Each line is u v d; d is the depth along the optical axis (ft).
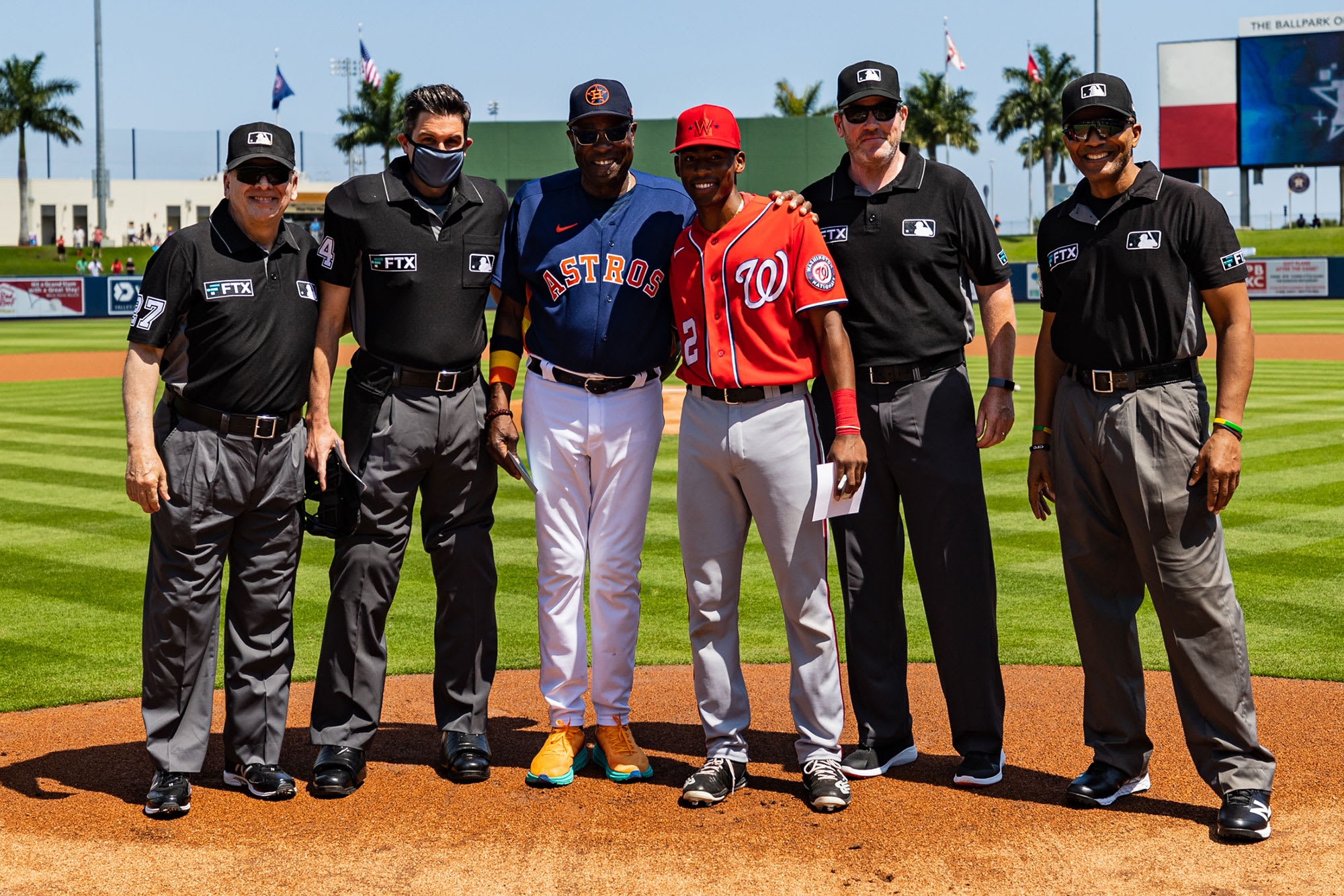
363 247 11.62
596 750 12.48
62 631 17.65
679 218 11.91
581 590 12.19
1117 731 11.16
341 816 11.01
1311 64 140.87
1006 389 12.09
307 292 11.48
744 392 11.34
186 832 10.64
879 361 11.85
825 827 10.66
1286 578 19.61
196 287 10.85
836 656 11.67
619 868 9.87
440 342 11.78
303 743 13.14
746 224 11.25
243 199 10.93
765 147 139.64
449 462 12.03
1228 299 10.40
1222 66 144.97
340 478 11.70
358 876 9.77
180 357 11.08
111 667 15.98
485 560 12.29
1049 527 24.07
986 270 12.06
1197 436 10.63
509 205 12.35
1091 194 10.89
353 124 178.81
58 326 110.83
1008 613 18.29
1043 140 198.59
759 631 17.78
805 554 11.47
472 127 140.67
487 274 11.99
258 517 11.44
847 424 11.23
